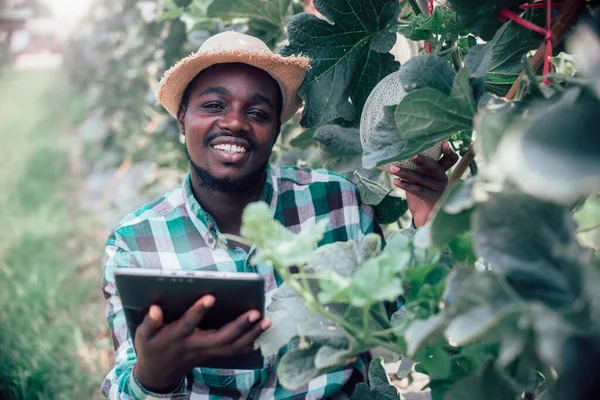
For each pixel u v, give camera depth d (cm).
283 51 185
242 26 288
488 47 135
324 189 198
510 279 93
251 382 178
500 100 125
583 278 85
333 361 115
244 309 137
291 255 104
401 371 129
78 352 427
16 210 739
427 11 180
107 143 792
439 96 127
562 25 130
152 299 137
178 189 194
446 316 96
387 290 104
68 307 482
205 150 181
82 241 638
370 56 191
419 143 136
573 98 100
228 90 178
